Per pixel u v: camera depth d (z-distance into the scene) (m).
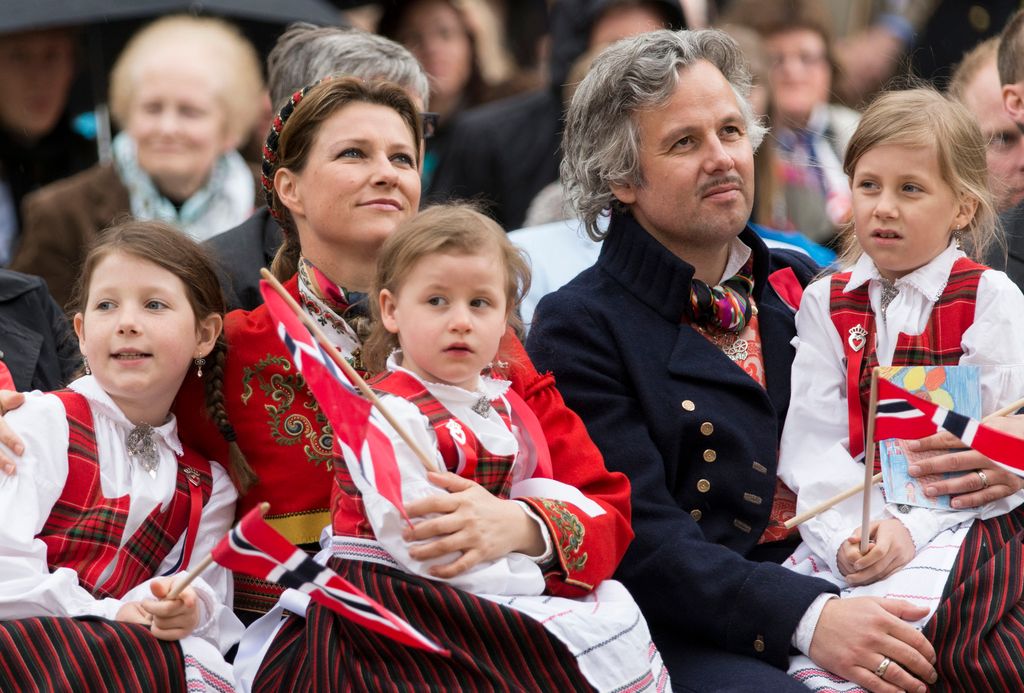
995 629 12.14
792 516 13.52
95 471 12.15
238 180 20.28
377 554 11.56
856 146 13.43
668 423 13.13
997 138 16.22
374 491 11.41
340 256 12.89
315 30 16.66
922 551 12.68
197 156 19.84
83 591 11.70
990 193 13.76
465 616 11.26
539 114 21.42
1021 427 12.75
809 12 22.44
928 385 12.77
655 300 13.50
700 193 13.20
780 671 12.34
